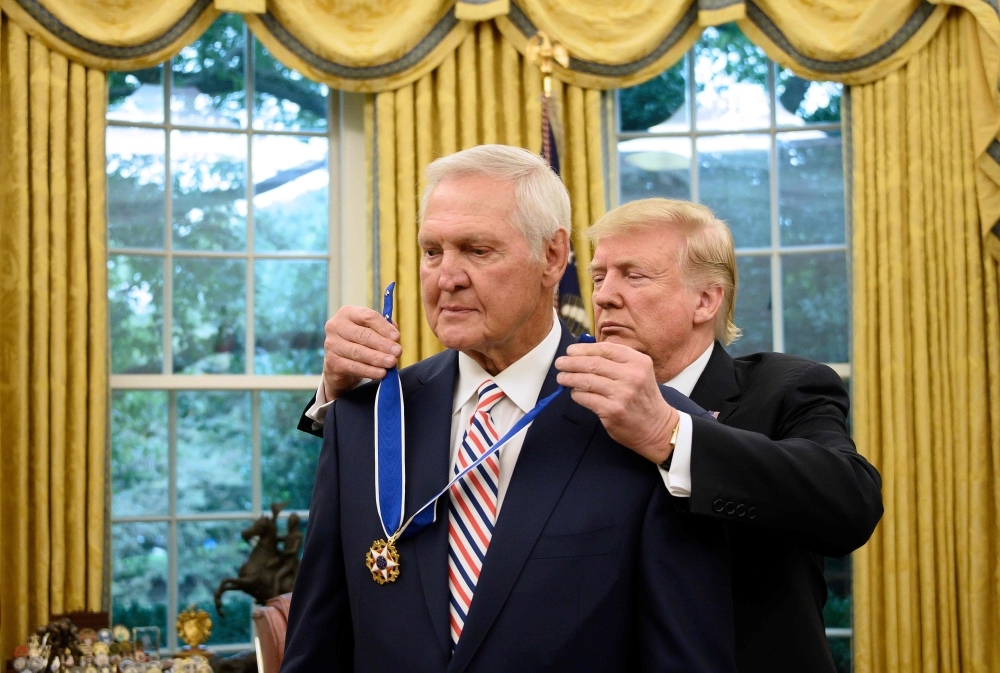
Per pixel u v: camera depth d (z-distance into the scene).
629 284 2.15
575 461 1.57
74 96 4.37
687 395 2.16
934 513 4.60
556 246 1.64
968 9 4.57
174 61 4.86
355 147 4.97
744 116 5.17
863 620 4.56
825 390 2.11
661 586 1.50
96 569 4.25
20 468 4.16
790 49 4.80
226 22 4.93
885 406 4.64
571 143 4.74
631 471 1.57
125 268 4.72
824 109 5.13
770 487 1.61
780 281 5.09
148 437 4.70
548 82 4.51
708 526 1.60
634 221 2.16
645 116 5.18
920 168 4.69
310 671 1.64
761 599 1.91
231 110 4.92
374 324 1.73
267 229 4.91
